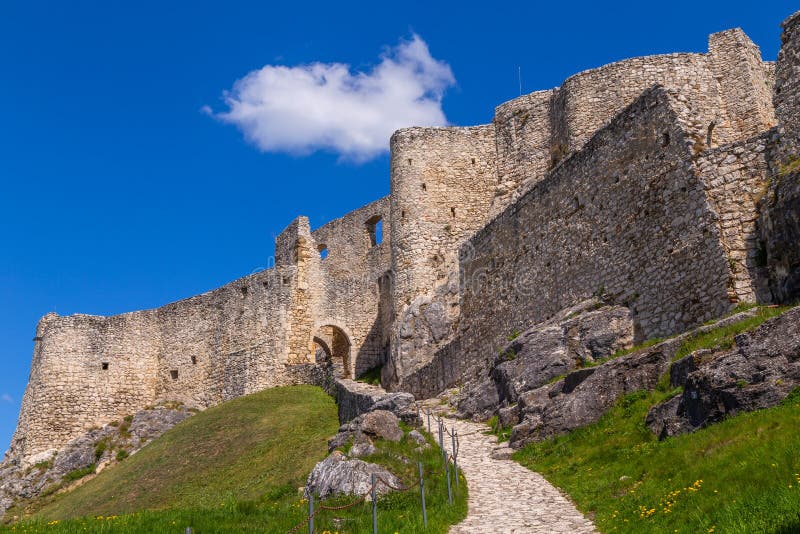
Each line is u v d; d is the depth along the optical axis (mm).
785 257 20031
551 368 25469
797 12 22422
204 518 18047
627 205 26391
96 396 53531
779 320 16781
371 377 46281
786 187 20344
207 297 53750
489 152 47625
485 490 18719
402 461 20062
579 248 28906
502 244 34719
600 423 20594
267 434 34000
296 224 51031
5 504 45156
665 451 16703
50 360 53312
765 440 14352
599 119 40906
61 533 17328
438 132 47688
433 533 15188
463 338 36094
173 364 54438
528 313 31703
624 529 14086
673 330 23156
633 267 25578
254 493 26172
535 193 32531
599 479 17547
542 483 18797
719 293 21469
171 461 34844
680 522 13188
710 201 22531
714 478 14148
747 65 39250
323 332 51094
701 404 17016
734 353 17047
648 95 25938
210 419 39344
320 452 29188
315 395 40062
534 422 22547
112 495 33219
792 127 21688
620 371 21375
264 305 49094
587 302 27391
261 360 47656
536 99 46281
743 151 22562
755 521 11852
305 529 16312
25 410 53938
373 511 15289
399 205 46344
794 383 15773
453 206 46312
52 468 46562
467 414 28406
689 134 24109
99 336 54844
